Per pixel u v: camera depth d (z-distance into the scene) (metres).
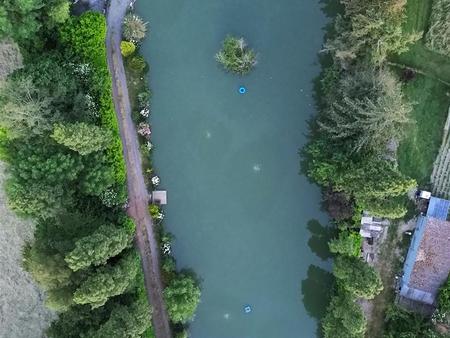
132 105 50.91
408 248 50.88
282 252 51.91
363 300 51.34
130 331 43.09
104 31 48.38
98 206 48.50
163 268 50.38
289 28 51.72
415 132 50.31
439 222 48.72
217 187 51.78
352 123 44.44
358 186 44.34
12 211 49.47
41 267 40.81
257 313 52.00
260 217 51.84
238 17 51.75
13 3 44.12
